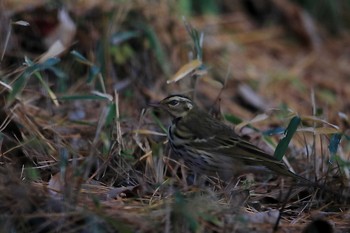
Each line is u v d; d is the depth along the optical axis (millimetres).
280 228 9875
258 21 20406
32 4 15242
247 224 9672
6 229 9375
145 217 9641
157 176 11484
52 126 12570
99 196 10383
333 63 19156
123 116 13492
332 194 11367
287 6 20406
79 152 12039
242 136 12969
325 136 13047
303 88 17375
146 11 16156
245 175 12023
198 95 15789
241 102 16328
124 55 15336
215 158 11297
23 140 11859
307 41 19891
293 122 11469
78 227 9406
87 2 15633
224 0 20375
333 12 20844
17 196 9609
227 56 17859
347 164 11438
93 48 15156
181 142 11453
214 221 9516
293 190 11578
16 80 12508
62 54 14781
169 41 16281
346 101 17359
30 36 15094
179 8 16953
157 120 12703
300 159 12766
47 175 11156
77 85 14609
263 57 18719
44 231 9438
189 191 10961
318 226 9742
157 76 15570
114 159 11680
